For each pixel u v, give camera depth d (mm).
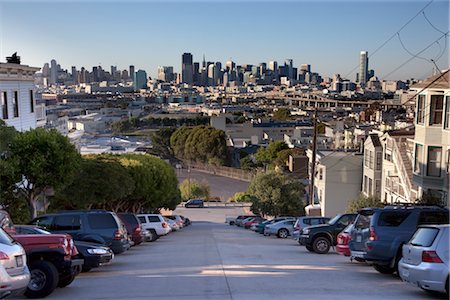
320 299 10789
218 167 114562
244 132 146250
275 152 104625
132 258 19938
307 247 21453
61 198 34312
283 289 12023
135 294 11578
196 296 11227
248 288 12180
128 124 166125
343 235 17656
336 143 80938
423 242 11008
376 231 14078
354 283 12930
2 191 23641
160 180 48938
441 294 11047
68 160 25391
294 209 53125
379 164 42719
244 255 20516
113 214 17906
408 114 67062
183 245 26719
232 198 88500
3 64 31672
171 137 130000
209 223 62844
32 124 36844
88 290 12242
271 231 33188
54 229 17250
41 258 11836
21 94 34875
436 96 29094
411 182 34062
